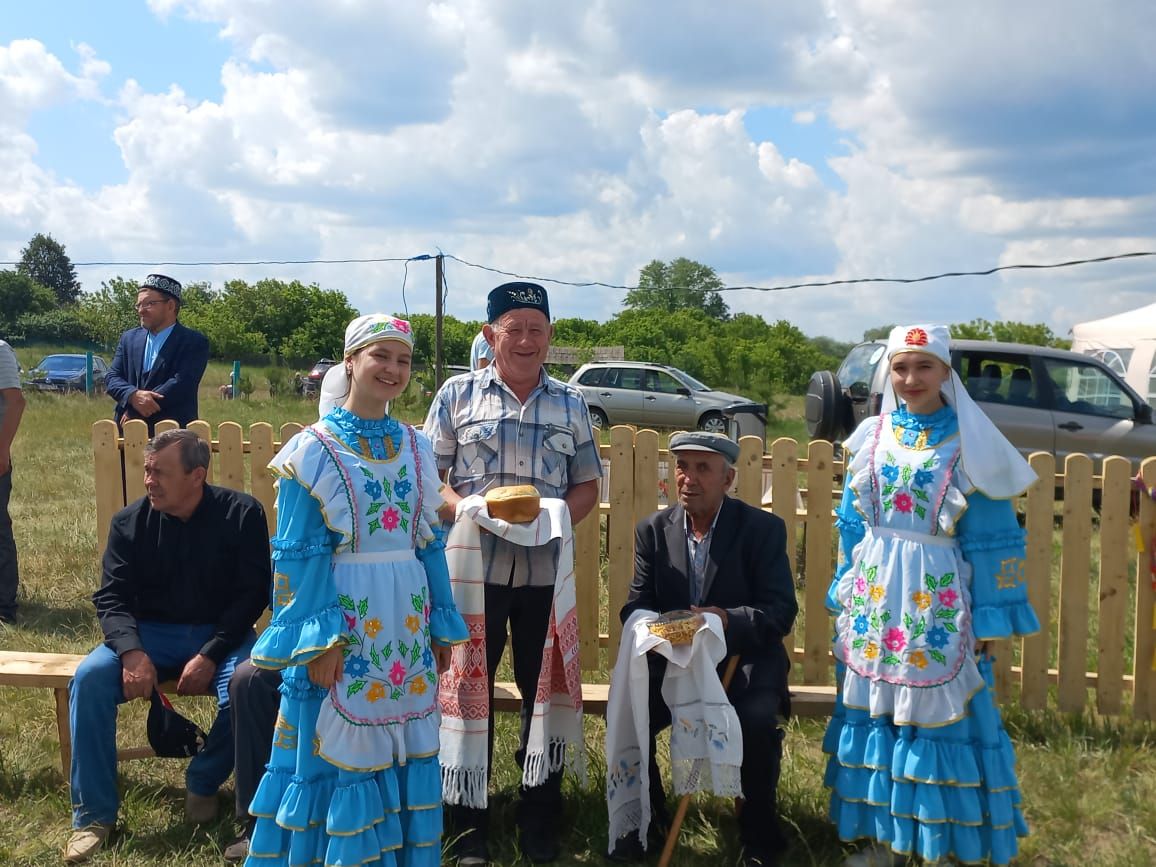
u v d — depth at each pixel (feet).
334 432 9.25
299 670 9.17
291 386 98.89
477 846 11.09
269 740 10.92
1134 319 44.32
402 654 9.30
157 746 11.98
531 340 11.27
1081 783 13.34
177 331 20.10
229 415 73.72
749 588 11.55
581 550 17.15
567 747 11.30
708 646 10.68
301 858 9.04
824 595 16.90
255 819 11.11
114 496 17.34
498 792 12.67
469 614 10.71
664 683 10.97
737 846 11.51
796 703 12.86
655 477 17.01
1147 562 15.35
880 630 10.46
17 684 12.57
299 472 8.93
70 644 18.48
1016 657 18.02
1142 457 34.09
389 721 9.19
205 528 12.23
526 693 11.42
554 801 11.51
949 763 10.13
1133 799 12.73
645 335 146.61
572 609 11.16
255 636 12.56
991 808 10.10
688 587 11.68
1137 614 15.46
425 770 9.44
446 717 10.89
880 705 10.39
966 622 10.20
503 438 11.39
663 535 11.91
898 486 10.55
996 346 35.35
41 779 13.11
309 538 9.05
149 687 11.49
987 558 10.26
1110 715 15.75
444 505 10.53
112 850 11.33
